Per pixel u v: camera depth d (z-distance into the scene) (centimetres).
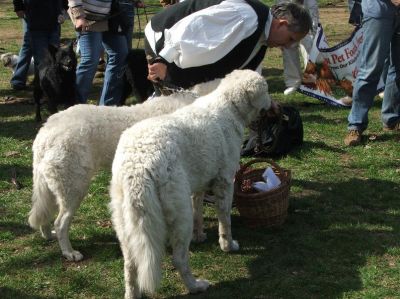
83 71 679
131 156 324
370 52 617
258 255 415
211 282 381
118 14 684
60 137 390
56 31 825
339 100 795
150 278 320
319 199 508
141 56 719
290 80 858
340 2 1886
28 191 536
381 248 420
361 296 360
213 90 432
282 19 425
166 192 328
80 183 397
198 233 433
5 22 1675
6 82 982
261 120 562
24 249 432
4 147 653
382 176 554
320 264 399
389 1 596
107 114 412
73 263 409
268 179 464
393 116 671
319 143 644
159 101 430
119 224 335
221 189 397
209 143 371
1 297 368
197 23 410
